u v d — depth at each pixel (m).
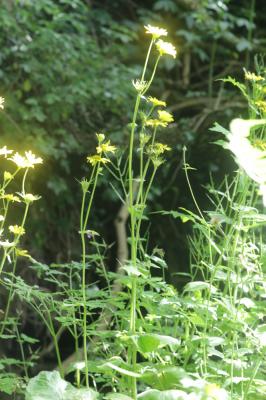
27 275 6.40
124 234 6.83
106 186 7.62
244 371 2.65
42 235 7.34
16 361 3.28
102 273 3.43
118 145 7.59
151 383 2.21
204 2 9.19
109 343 3.00
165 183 7.97
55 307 3.21
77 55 7.75
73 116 7.87
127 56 9.05
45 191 7.49
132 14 9.92
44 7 7.76
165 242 7.91
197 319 2.69
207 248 3.19
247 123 1.59
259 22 10.17
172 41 9.66
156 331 2.98
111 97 7.87
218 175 7.96
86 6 8.95
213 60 9.72
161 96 9.17
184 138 8.02
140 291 2.76
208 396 1.86
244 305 2.83
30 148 7.27
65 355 6.70
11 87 7.52
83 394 2.09
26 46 7.56
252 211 2.82
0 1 7.64
